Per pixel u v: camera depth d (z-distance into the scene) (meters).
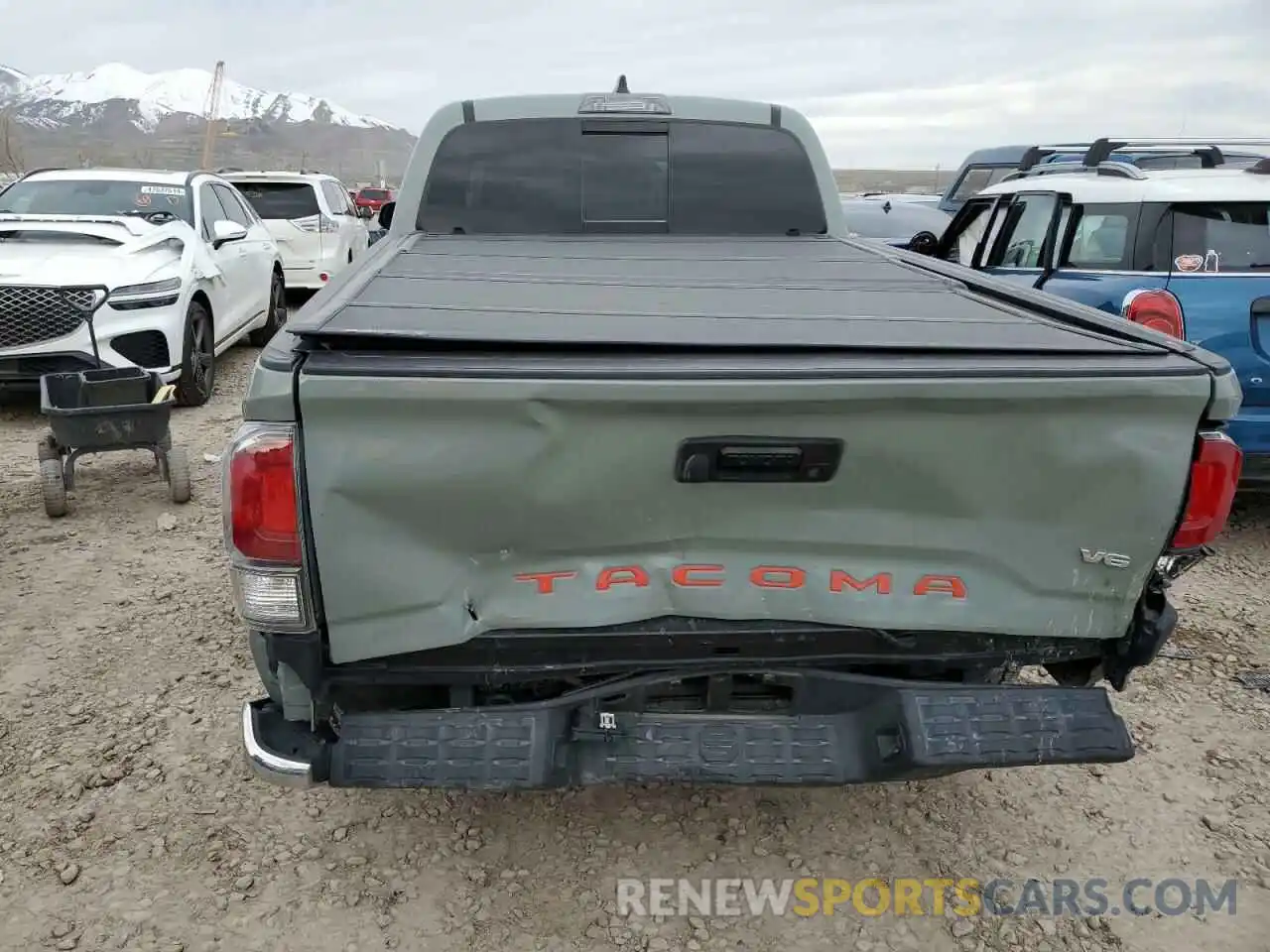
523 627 2.25
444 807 3.08
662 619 2.31
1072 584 2.31
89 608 4.29
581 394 2.00
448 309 2.52
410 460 2.05
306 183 12.47
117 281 6.81
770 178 4.68
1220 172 5.25
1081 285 5.00
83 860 2.81
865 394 2.04
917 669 2.54
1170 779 3.26
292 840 2.92
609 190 4.62
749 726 2.42
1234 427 4.61
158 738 3.37
